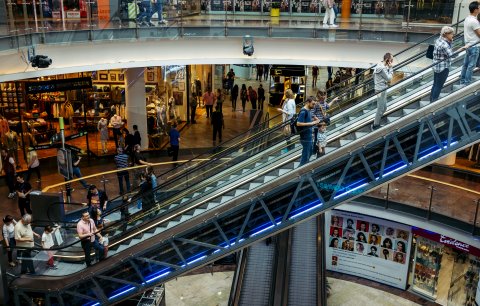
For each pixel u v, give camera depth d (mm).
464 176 18062
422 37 16125
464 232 14164
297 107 13594
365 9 17234
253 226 11227
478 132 9398
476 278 14852
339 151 9703
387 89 9875
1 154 17922
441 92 10102
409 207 15320
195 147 21391
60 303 11922
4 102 19562
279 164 10734
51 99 20750
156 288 13070
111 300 11922
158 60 17891
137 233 11625
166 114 22344
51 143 19141
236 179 11305
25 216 12062
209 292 15992
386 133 9484
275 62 18109
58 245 12664
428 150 10109
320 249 14258
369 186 10078
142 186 13766
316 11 18828
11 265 12156
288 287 12680
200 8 17922
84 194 15430
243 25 17844
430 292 15977
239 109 27188
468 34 9320
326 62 17703
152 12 17391
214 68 28484
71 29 16141
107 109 21562
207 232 11484
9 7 14266
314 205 10766
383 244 16500
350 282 16969
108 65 17203
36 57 14719
